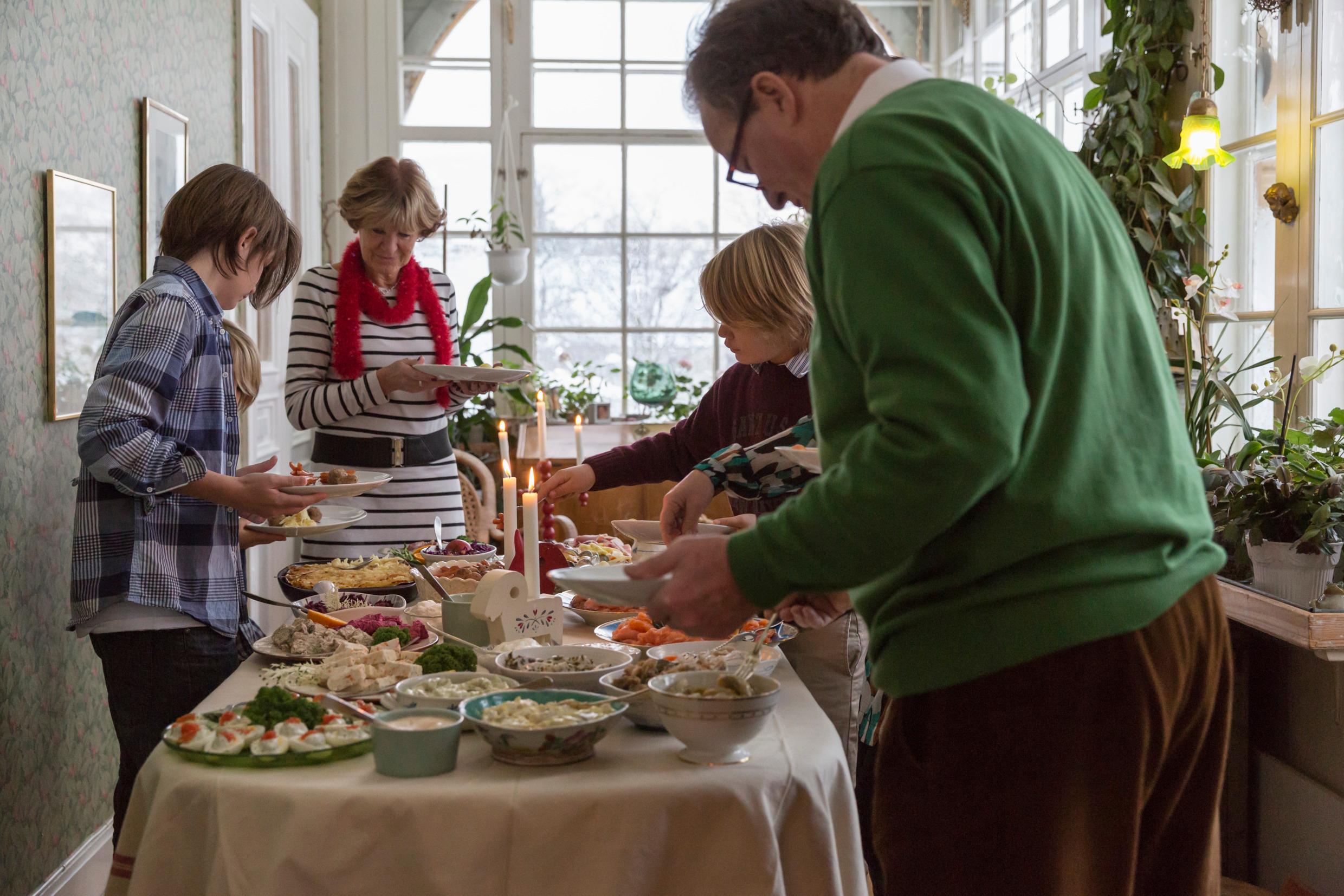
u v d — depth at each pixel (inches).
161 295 72.2
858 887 54.9
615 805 47.9
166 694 73.7
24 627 91.9
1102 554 37.4
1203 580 42.3
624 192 229.9
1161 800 43.4
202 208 75.8
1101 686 37.4
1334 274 100.0
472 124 226.4
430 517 110.0
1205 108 103.5
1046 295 36.6
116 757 113.0
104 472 68.1
